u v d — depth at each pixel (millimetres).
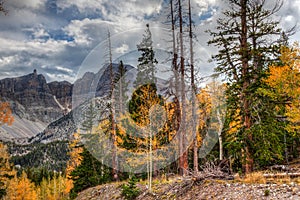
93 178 28172
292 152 23766
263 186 11031
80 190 29641
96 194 22297
